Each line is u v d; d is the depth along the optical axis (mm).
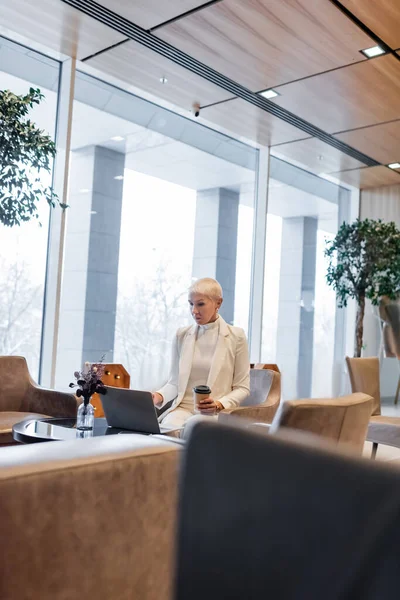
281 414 1599
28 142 3785
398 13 3918
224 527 582
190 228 6258
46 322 4906
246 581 551
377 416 4203
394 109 5520
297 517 528
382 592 455
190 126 6258
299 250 7633
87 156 5320
